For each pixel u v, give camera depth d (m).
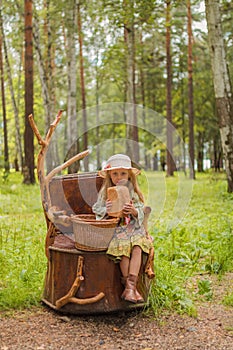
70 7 24.17
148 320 4.64
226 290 5.56
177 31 36.03
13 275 5.78
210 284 5.77
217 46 14.53
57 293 4.77
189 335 4.32
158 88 43.44
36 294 5.20
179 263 6.49
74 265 4.66
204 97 39.66
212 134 40.78
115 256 4.54
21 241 7.85
